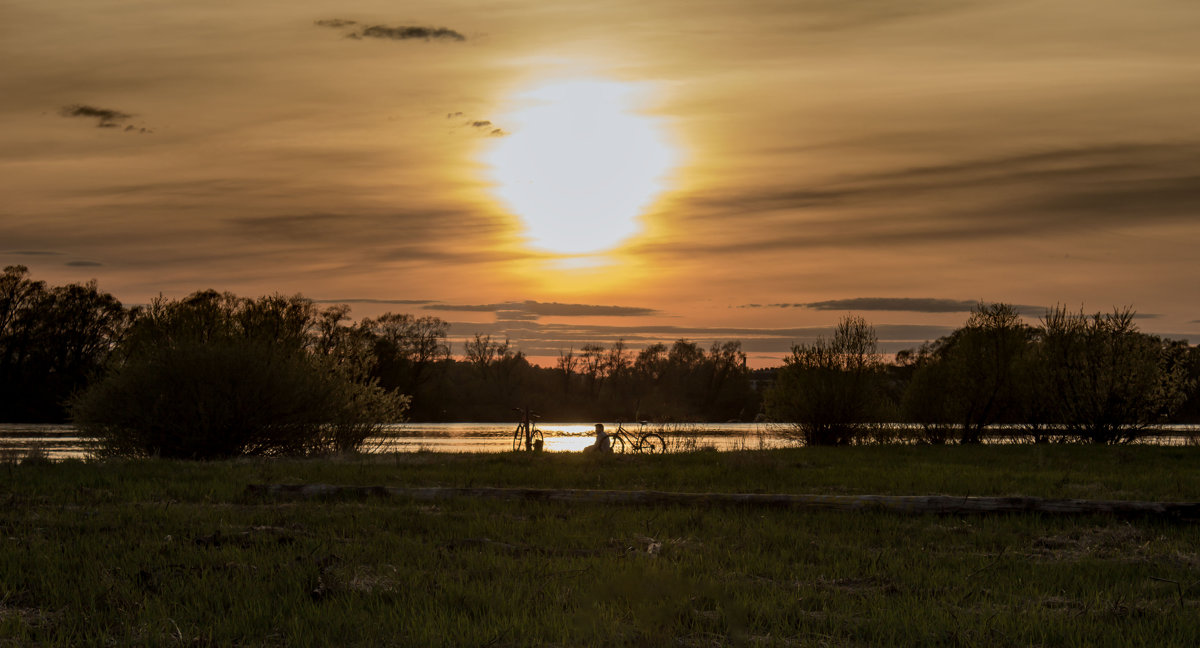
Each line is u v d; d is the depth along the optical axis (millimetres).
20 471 15789
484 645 6102
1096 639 6430
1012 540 10203
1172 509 11070
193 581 7527
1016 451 24047
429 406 84688
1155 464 20000
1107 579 8281
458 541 9680
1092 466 19312
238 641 6230
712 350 95500
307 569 7965
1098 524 11133
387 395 26469
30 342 71188
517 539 9969
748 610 7027
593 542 9766
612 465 18516
